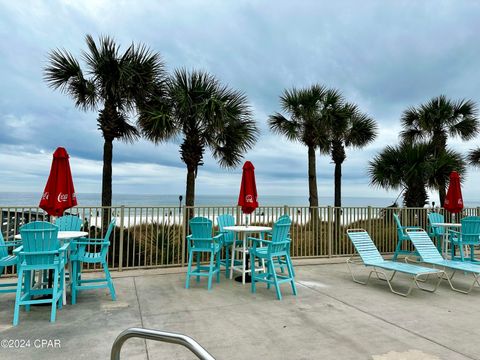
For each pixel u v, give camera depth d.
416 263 7.86
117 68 7.51
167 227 6.98
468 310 4.37
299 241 8.12
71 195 4.45
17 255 4.04
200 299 4.71
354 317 4.02
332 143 12.14
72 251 4.72
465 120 11.86
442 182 10.90
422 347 3.17
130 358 2.89
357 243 6.12
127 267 6.55
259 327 3.65
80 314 4.01
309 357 2.94
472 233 7.17
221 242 5.89
